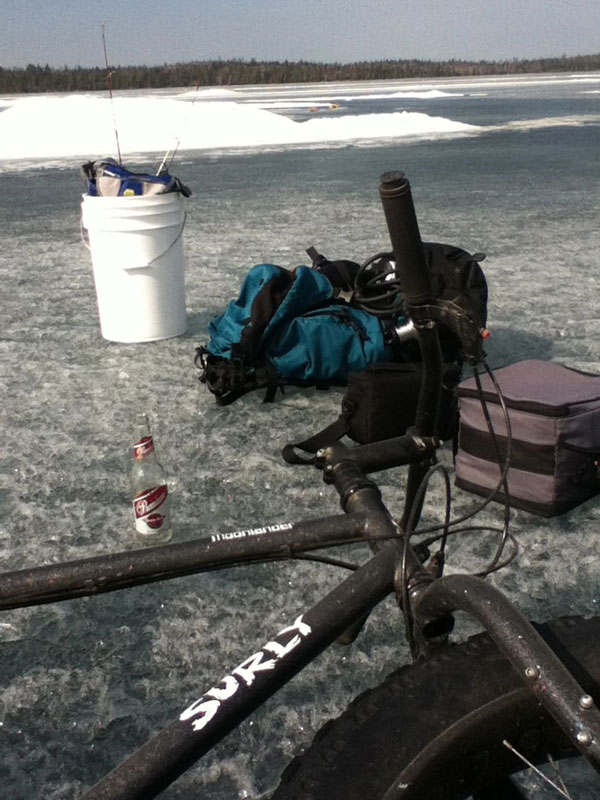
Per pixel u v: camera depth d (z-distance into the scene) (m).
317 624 1.16
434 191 11.73
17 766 1.89
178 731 1.02
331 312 4.10
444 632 1.24
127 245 4.85
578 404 2.93
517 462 2.99
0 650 2.32
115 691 2.14
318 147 19.06
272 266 4.25
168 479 3.38
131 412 4.09
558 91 54.62
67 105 22.50
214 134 21.38
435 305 1.20
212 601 2.54
